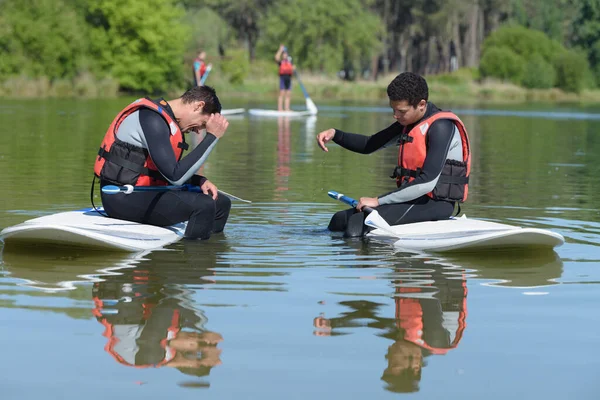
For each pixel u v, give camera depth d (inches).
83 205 374.6
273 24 3314.5
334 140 340.8
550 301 212.1
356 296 214.5
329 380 151.8
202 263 255.0
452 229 298.0
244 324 186.4
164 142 289.3
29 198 396.5
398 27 3828.7
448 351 169.3
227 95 2434.8
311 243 293.0
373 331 182.4
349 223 308.3
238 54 2679.6
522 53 3218.5
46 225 268.4
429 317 194.2
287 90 1373.0
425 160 307.7
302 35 3253.0
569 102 2684.5
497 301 211.3
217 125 292.8
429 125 309.4
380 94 2655.0
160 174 301.9
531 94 2970.0
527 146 849.5
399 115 310.3
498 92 2896.2
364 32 3282.5
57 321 186.5
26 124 1021.2
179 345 170.4
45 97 1978.3
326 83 2755.9
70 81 2167.8
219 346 170.4
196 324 185.9
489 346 172.9
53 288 219.0
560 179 540.7
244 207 382.6
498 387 149.4
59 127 976.3
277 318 191.6
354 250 281.0
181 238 297.7
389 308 202.4
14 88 2041.1
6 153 650.2
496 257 274.2
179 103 292.2
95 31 2197.3
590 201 424.8
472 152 769.6
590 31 4220.0
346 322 189.0
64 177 490.3
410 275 242.1
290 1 3324.3
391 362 161.9
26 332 177.9
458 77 3053.6
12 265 249.3
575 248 292.4
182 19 2741.1
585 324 190.1
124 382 149.4
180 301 206.4
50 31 2110.0
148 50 2262.6
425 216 312.3
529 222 350.3
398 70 3971.5
